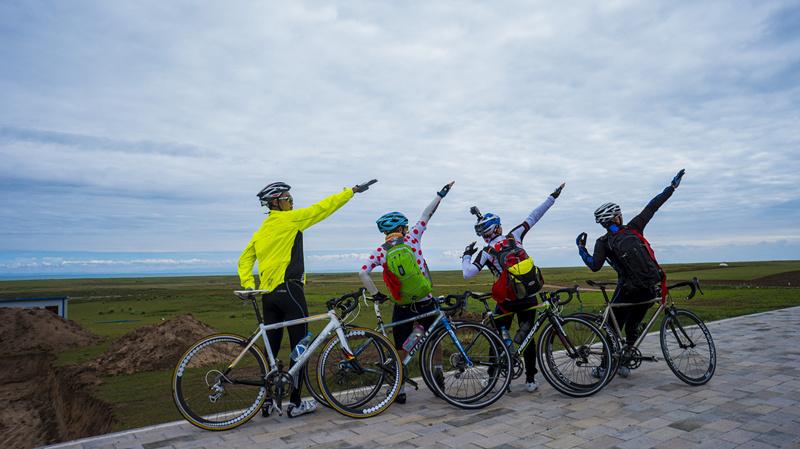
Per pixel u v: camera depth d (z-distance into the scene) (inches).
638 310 217.3
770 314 454.6
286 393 178.1
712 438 142.9
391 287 186.5
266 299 180.7
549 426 157.8
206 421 161.2
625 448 136.3
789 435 144.3
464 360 189.6
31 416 322.3
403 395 191.6
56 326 576.1
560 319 201.3
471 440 145.7
